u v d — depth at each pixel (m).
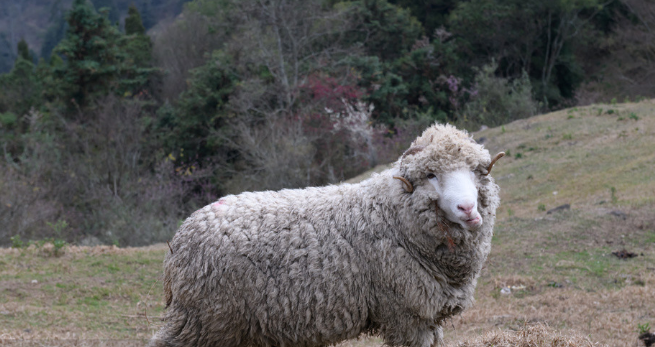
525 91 27.56
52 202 22.48
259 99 29.05
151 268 10.44
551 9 34.91
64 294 8.98
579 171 15.59
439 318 4.12
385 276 4.00
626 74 35.97
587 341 4.87
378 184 4.17
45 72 41.47
